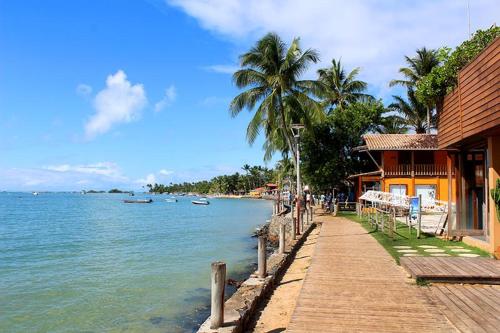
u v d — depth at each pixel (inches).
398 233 694.5
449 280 343.6
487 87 412.5
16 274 645.9
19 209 2997.0
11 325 401.4
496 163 438.9
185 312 435.8
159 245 987.9
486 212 518.9
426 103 649.6
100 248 938.7
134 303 471.8
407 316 266.7
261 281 385.7
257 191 5821.9
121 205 3892.7
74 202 4734.3
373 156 1572.3
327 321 260.1
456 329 242.2
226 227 1499.8
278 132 1389.0
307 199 1187.3
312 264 441.4
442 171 1440.7
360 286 344.2
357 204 1222.9
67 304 471.2
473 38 592.4
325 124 1507.1
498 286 334.3
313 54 1272.1
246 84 1300.4
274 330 280.4
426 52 1790.1
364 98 1870.1
